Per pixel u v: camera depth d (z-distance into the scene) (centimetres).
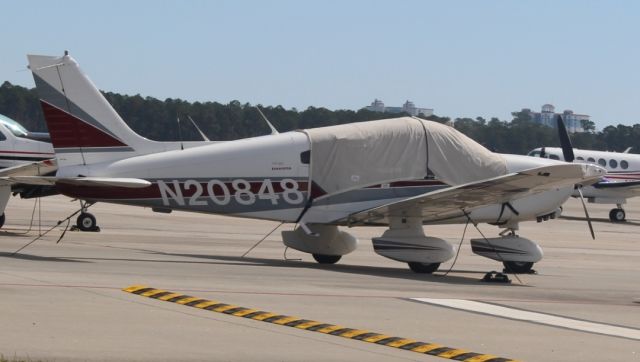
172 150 4278
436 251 4141
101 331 2327
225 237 5906
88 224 5831
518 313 3017
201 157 4162
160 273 3541
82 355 2067
